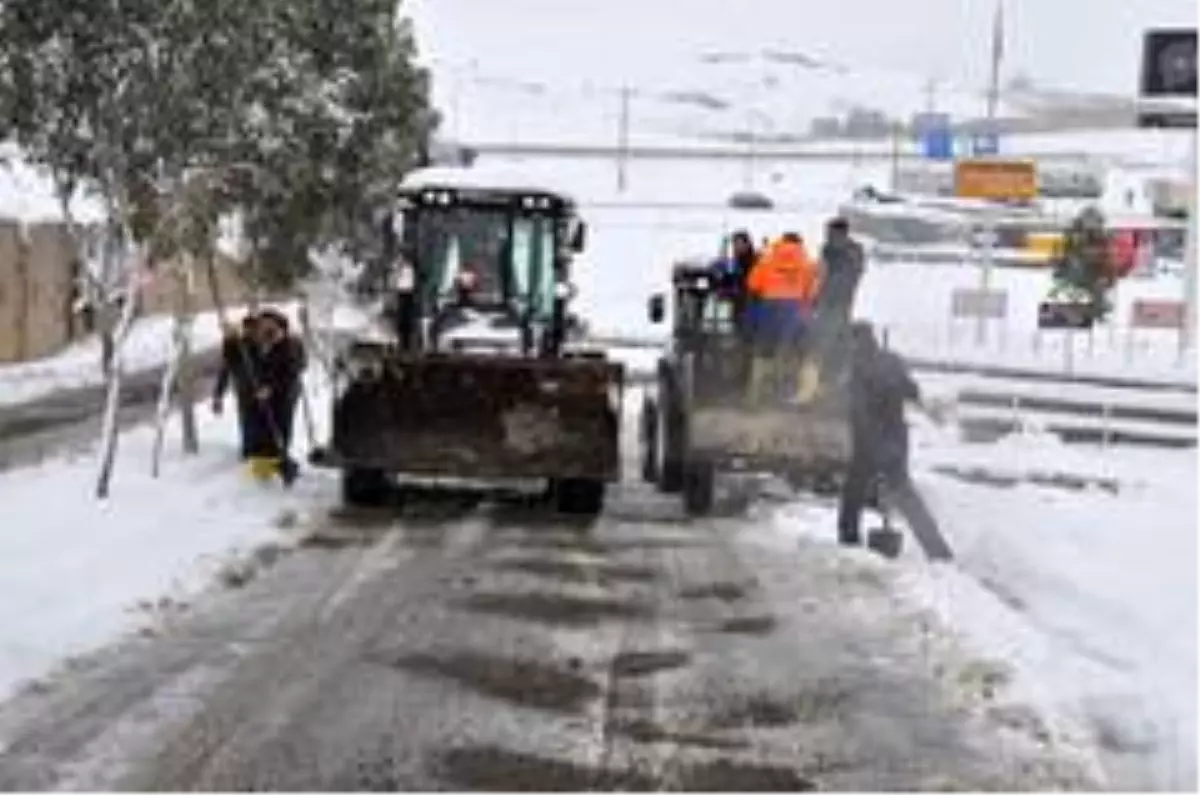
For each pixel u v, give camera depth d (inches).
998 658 557.6
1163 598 668.7
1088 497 989.8
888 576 715.4
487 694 501.4
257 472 960.9
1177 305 2448.3
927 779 429.7
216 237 1105.4
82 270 959.0
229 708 474.3
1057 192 5068.9
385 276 1002.7
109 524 763.4
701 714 487.2
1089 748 460.1
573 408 892.0
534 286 956.6
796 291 930.1
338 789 405.4
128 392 1659.7
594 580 697.6
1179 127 1686.8
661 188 5167.3
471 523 853.2
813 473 914.1
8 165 922.7
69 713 464.1
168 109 839.7
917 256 3513.8
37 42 818.2
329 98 1148.5
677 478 1004.6
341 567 708.0
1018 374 1384.1
